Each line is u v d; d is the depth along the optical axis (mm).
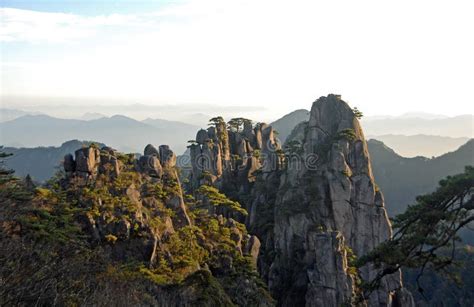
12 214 41875
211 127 134000
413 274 130500
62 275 35594
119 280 45250
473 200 24172
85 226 58969
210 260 72438
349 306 29766
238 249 82000
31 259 35312
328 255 87312
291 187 109125
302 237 99812
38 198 55438
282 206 106000
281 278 96938
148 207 70188
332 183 103125
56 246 43688
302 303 90000
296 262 97500
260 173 126000
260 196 118250
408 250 25359
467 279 114750
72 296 34125
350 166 106812
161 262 61688
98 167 69062
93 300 36094
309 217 101000
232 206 107188
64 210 57031
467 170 25438
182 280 55250
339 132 109812
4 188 43875
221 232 82625
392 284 91688
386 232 102938
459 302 112750
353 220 102438
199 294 51969
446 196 24828
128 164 75562
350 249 95375
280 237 101938
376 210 104000
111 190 66938
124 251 60094
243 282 69938
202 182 122250
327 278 86375
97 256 50156
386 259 25000
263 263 101500
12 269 31078
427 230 24797
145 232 62750
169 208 73875
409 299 91625
